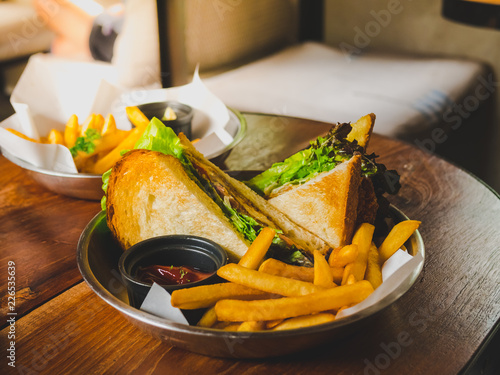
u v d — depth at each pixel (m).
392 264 0.43
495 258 0.50
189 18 1.23
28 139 0.63
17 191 0.63
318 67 1.37
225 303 0.38
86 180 0.56
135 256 0.43
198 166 0.49
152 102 0.69
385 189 0.50
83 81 0.71
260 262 0.43
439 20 1.49
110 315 0.44
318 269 0.40
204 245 0.44
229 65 1.40
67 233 0.55
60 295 0.46
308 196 0.47
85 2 1.32
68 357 0.40
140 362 0.39
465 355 0.40
